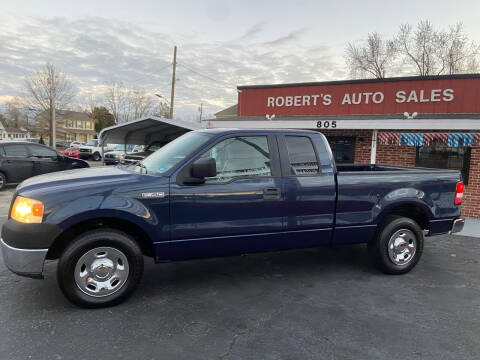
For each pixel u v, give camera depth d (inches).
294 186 157.6
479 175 339.0
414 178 180.5
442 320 131.8
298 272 179.9
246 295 150.3
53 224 123.2
